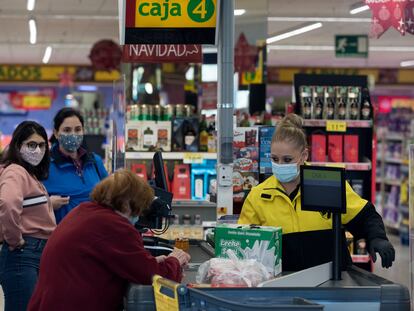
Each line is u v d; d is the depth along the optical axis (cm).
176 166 746
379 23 679
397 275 993
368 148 789
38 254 486
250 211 365
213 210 711
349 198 348
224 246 333
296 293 279
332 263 316
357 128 793
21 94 3077
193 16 509
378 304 284
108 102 3097
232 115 515
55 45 2336
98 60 2102
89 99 2811
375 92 3281
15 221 470
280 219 353
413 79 2948
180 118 748
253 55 1055
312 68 2927
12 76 2897
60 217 528
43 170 509
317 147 775
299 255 344
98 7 1639
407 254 1213
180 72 1186
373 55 2497
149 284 317
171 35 510
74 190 532
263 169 542
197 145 746
